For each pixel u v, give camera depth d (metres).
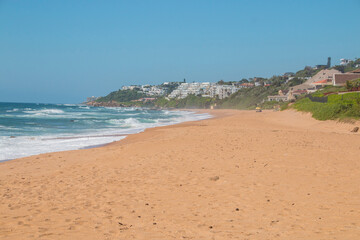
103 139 25.06
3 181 10.77
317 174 10.12
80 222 6.48
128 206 7.57
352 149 14.84
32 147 20.73
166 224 6.27
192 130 25.84
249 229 5.84
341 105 33.50
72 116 68.38
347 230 5.51
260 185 9.07
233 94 181.38
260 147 15.47
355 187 8.54
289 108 68.56
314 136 20.05
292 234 5.46
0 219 6.72
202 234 5.65
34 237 5.65
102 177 10.77
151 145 17.55
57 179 10.78
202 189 8.91
